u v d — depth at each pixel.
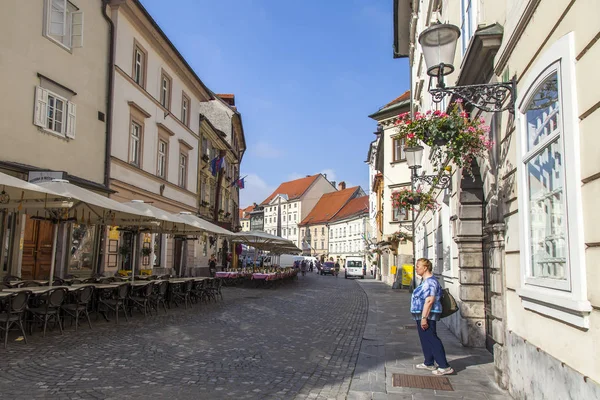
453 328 10.77
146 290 12.33
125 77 18.45
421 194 11.19
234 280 26.33
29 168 12.83
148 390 5.73
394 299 20.91
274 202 108.56
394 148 31.89
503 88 5.83
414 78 22.89
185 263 27.47
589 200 3.57
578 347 3.79
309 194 102.00
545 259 4.63
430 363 7.32
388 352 8.66
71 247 15.91
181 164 25.62
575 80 3.79
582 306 3.58
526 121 5.22
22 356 7.30
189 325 11.06
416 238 25.39
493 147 6.64
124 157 18.47
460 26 9.19
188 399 5.44
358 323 12.62
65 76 14.92
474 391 6.07
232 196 42.38
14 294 8.03
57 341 8.57
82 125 15.73
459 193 8.98
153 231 17.25
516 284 5.59
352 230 78.88
